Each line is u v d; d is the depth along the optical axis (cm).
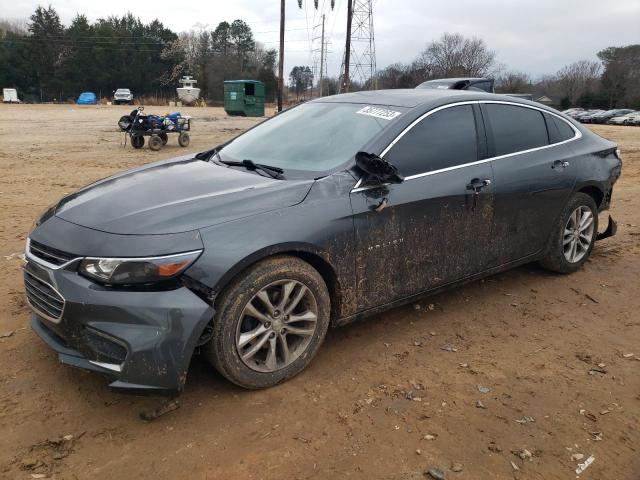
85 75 8556
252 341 313
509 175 429
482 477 258
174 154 1473
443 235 391
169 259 277
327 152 376
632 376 349
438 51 6731
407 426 294
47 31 8819
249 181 347
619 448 281
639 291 487
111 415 296
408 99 415
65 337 291
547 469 265
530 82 7681
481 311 439
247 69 9562
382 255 358
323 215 327
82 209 321
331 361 358
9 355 349
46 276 294
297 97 9556
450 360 363
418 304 448
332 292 347
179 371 279
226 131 2284
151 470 258
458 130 409
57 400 307
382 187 354
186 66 9175
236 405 308
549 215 472
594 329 414
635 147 1892
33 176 1038
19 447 270
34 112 3525
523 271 530
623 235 663
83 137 1861
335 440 281
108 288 278
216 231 292
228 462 264
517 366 358
